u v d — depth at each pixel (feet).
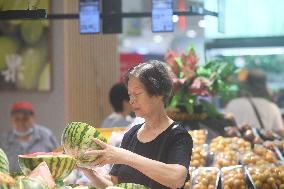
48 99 24.61
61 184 10.53
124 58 36.24
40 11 14.43
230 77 21.09
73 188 10.30
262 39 29.22
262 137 20.85
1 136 23.31
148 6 35.81
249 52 29.73
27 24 24.59
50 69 24.44
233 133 19.97
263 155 18.19
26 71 24.77
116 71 27.94
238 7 28.81
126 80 12.16
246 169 16.47
